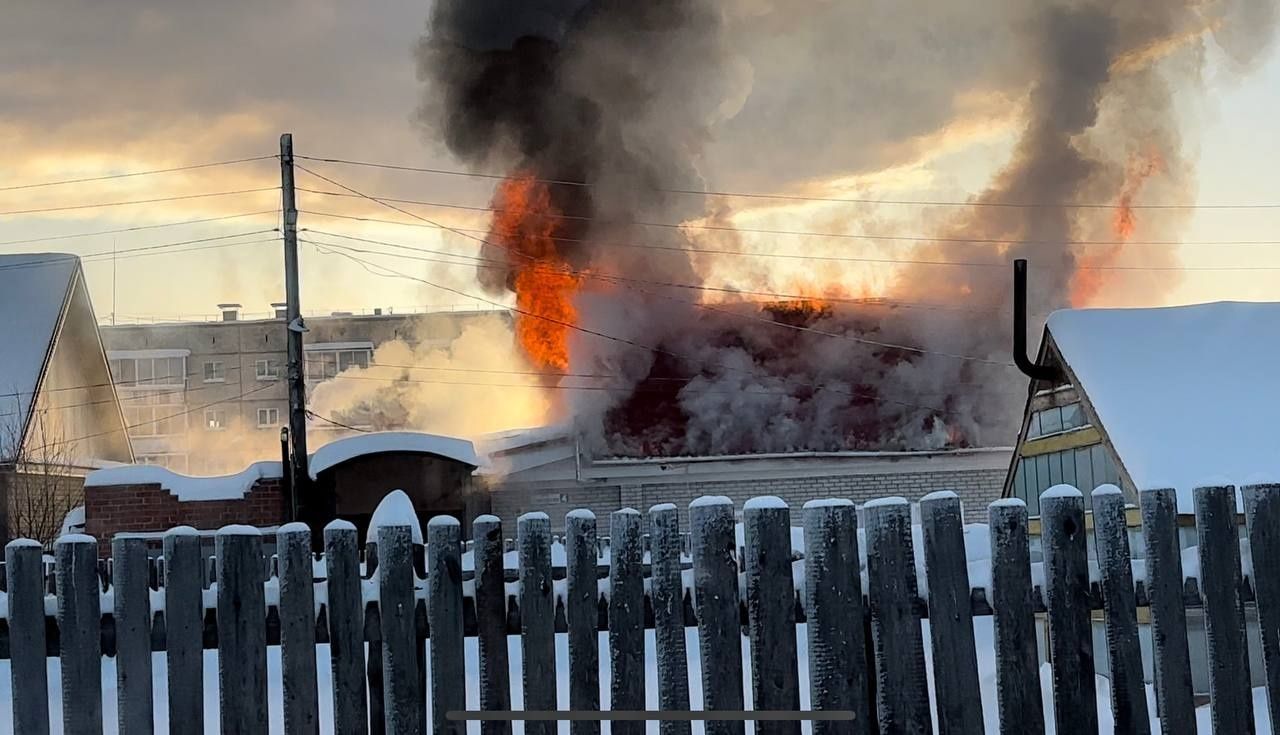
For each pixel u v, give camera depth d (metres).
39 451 32.28
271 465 23.53
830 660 4.81
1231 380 9.17
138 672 4.84
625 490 27.78
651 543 4.87
